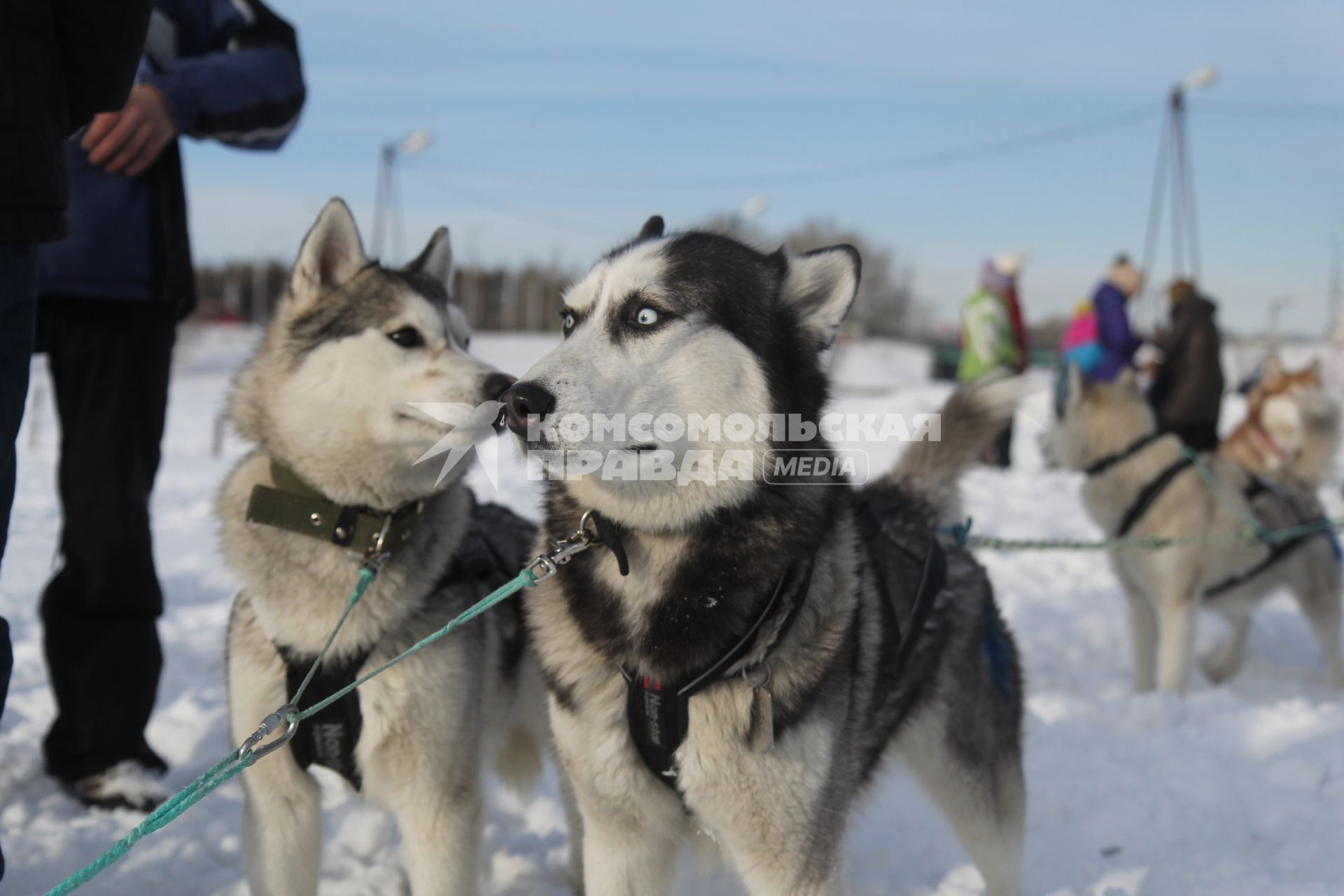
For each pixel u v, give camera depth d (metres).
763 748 1.96
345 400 2.40
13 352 1.79
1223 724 3.90
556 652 2.13
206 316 32.44
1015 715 2.80
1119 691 4.70
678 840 2.19
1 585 4.88
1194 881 2.80
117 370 2.96
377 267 2.64
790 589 2.00
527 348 27.06
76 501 2.95
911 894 2.80
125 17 1.92
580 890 2.75
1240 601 4.95
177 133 2.91
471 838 2.42
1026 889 2.84
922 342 41.38
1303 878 2.80
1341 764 3.43
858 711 2.18
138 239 2.95
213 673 4.05
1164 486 4.67
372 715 2.32
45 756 3.08
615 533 2.02
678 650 1.97
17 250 1.77
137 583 3.02
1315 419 5.16
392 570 2.34
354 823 3.00
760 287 2.17
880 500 2.76
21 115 1.73
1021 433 14.31
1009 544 3.44
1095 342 8.39
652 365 1.99
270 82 3.12
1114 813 3.19
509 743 2.94
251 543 2.37
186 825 2.91
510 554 2.86
